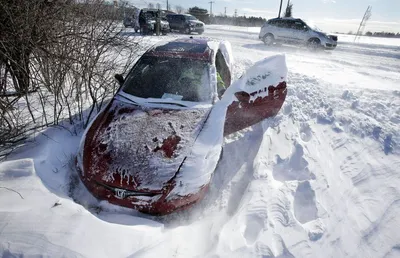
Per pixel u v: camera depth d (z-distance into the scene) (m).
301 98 5.27
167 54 3.69
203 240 2.32
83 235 2.02
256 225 2.41
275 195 2.72
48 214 2.18
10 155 3.05
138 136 2.69
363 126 4.23
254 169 3.21
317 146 3.73
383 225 2.53
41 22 3.41
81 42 3.73
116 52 4.40
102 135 2.77
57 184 2.72
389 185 3.07
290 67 7.87
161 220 2.54
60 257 1.85
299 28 12.70
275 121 4.36
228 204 2.79
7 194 2.42
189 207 2.48
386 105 4.96
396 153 3.70
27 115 3.94
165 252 2.08
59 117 4.07
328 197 2.83
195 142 2.67
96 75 4.17
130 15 4.92
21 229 2.01
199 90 3.31
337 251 2.24
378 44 15.11
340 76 7.02
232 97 3.19
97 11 4.08
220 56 4.30
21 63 3.35
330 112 4.68
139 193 2.34
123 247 2.01
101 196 2.44
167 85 3.36
